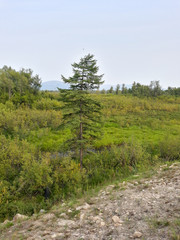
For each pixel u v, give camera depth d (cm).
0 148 1277
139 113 3909
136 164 1316
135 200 614
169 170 926
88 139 1254
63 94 1120
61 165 1136
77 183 1056
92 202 672
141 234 405
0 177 1060
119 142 2006
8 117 2272
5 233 520
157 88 7156
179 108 4619
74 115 1191
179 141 1681
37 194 1022
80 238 429
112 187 826
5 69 5022
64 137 2167
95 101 1164
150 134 2434
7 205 861
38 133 2156
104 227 469
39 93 4541
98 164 1428
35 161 1110
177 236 366
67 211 616
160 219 461
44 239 439
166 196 605
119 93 8444
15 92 3997
